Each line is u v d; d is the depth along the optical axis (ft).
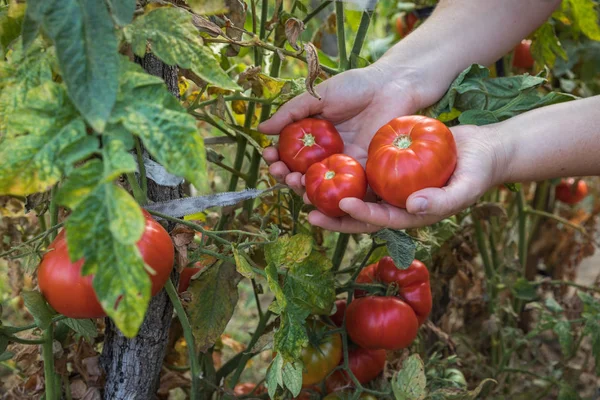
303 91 4.29
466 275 6.09
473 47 4.81
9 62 2.63
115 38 2.21
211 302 3.92
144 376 3.71
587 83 8.25
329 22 5.88
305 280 3.74
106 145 2.22
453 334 6.28
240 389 5.48
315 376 4.27
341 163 3.79
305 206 4.91
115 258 2.14
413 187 3.53
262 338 3.88
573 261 8.59
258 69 3.92
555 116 4.13
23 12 2.91
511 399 6.44
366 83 4.43
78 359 3.80
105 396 3.78
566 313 7.48
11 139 2.22
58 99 2.29
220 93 4.19
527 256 8.16
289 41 3.81
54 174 2.19
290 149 4.14
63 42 2.15
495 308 6.35
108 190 2.17
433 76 4.68
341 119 4.57
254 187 4.90
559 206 9.55
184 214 3.45
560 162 4.09
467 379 6.26
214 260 3.87
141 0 2.97
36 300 3.01
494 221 7.03
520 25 4.91
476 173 3.70
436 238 5.35
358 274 4.63
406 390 3.83
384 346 4.27
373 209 3.59
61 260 2.75
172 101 2.35
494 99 4.60
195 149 2.27
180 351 5.29
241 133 4.40
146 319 3.56
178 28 2.57
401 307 4.25
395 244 3.91
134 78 2.34
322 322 4.46
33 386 4.14
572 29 7.09
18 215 4.80
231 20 3.68
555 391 7.07
